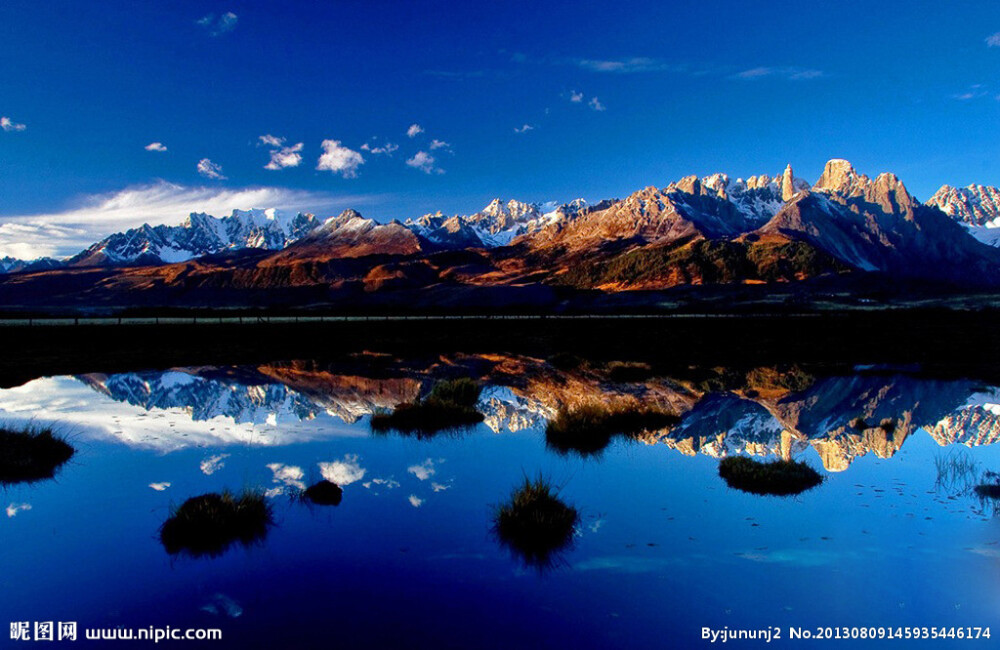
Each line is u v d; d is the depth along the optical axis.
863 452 15.46
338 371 33.19
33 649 6.71
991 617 7.57
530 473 13.43
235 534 9.87
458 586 8.29
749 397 24.19
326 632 7.12
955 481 12.91
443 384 23.00
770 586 8.30
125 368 34.03
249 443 16.05
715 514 10.98
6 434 14.73
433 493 12.01
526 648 6.84
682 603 7.91
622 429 17.88
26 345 46.22
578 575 8.65
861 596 8.09
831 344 50.72
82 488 12.12
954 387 27.16
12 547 9.40
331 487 11.77
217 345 49.53
